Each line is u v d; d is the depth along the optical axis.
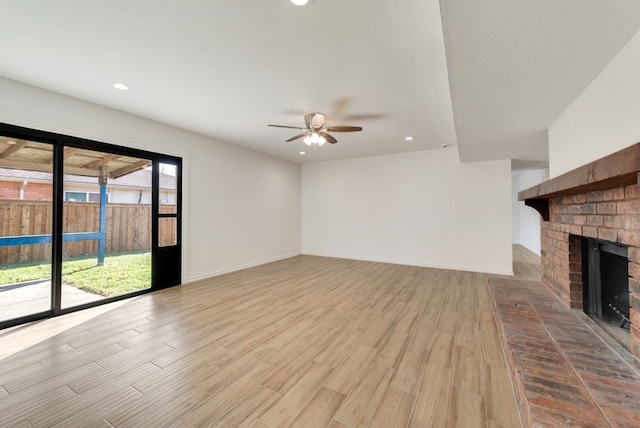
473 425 1.43
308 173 6.93
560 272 2.61
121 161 3.52
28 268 2.82
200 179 4.41
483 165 4.98
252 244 5.46
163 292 3.76
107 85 2.70
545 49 1.57
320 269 5.20
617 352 1.69
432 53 2.12
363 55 2.15
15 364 2.00
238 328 2.62
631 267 1.52
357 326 2.65
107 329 2.60
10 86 2.60
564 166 2.51
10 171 2.71
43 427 1.42
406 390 1.71
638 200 1.46
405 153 5.66
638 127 1.45
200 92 2.84
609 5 1.21
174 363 2.02
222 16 1.72
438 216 5.35
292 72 2.42
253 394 1.68
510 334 1.95
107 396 1.66
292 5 1.62
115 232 3.47
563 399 1.29
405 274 4.78
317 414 1.52
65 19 1.75
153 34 1.91
